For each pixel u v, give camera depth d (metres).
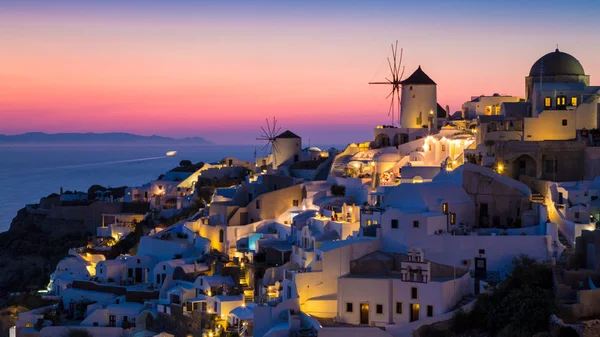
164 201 155.25
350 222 94.31
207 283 97.31
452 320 75.06
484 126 105.06
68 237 163.88
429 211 85.00
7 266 158.00
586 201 87.19
